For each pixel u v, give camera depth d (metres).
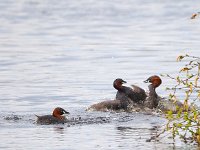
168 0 76.75
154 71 30.59
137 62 33.81
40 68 32.28
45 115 20.16
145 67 31.95
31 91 26.02
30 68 32.31
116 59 35.19
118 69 31.53
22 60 35.31
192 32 48.41
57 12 67.38
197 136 17.27
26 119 20.50
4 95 25.19
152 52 37.75
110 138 17.81
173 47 39.69
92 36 48.00
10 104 23.42
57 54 37.81
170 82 27.34
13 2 78.38
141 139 17.72
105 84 27.45
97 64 33.47
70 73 30.50
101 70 31.33
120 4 74.12
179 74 29.33
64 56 36.84
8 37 48.00
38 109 22.45
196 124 18.52
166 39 44.41
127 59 35.09
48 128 19.12
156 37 45.94
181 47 39.50
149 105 22.62
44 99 24.38
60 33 50.38
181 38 44.59
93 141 17.47
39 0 79.44
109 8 70.31
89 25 56.22
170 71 30.36
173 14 63.81
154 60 34.34
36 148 16.70
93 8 70.38
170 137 17.98
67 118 20.56
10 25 56.94
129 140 17.59
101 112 21.80
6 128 19.14
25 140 17.58
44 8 71.12
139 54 37.06
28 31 52.09
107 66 32.66
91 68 32.06
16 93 25.59
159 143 17.27
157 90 25.75
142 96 23.14
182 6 70.44
